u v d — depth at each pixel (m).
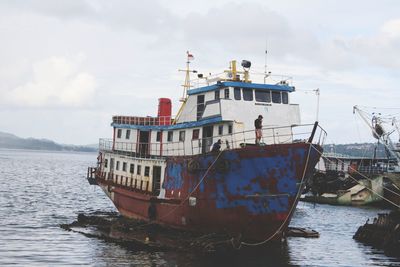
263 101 38.47
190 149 40.44
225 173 33.91
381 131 77.88
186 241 34.78
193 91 41.44
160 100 50.53
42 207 59.91
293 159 32.69
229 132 37.28
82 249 34.09
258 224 33.91
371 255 35.78
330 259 33.94
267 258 32.59
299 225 52.00
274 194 33.28
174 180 38.75
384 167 83.06
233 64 40.16
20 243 36.09
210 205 35.09
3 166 168.12
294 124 39.12
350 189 74.56
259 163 32.91
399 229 37.12
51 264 30.27
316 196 78.06
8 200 64.94
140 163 43.78
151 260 31.05
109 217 47.91
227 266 30.20
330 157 89.12
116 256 32.06
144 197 41.78
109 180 49.09
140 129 46.91
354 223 54.50
